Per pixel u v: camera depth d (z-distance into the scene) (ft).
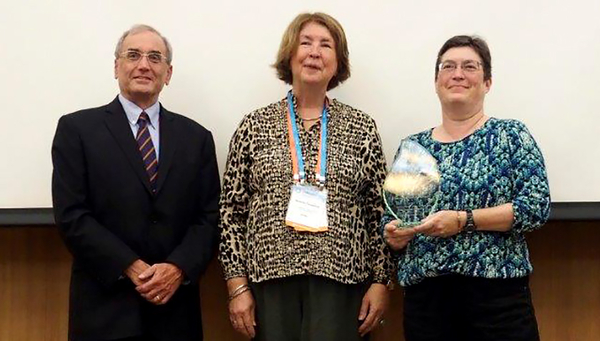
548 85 8.49
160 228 7.29
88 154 7.23
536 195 6.51
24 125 8.61
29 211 8.59
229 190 7.64
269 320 7.21
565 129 8.48
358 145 7.57
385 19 8.60
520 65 8.50
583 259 8.81
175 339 7.38
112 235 7.11
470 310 6.66
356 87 8.65
